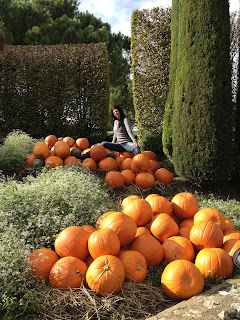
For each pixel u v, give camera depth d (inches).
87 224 134.2
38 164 224.7
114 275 94.8
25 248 108.2
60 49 339.6
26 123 337.7
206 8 193.6
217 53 193.5
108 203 157.3
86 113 341.4
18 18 651.5
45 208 130.6
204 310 85.3
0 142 315.9
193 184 224.8
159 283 108.0
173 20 257.9
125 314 90.4
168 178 216.1
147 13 305.1
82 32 655.1
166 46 302.5
